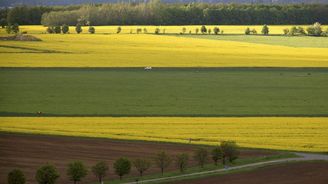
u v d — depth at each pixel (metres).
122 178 93.56
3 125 126.94
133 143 113.81
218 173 95.62
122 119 135.25
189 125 129.62
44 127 125.62
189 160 104.31
